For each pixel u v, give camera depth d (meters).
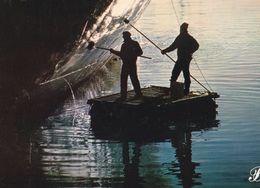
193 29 30.38
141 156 9.52
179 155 9.52
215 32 28.70
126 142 10.43
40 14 10.91
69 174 8.60
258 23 31.80
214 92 13.59
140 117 11.83
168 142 10.38
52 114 12.45
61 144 10.23
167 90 13.54
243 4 45.72
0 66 10.54
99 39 13.02
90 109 12.73
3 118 10.98
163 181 8.26
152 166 8.96
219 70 17.72
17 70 10.80
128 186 8.09
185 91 12.82
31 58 10.91
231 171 8.63
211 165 8.96
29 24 10.77
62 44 11.36
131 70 12.27
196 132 10.98
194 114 12.44
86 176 8.49
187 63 12.70
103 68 19.81
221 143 10.16
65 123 11.72
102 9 12.73
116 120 12.04
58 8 11.23
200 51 22.30
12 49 10.59
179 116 12.27
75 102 13.87
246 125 11.32
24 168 8.85
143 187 8.05
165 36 27.94
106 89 15.80
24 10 10.66
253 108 12.71
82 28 11.80
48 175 8.56
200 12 40.22
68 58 11.78
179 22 34.22
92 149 9.95
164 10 43.09
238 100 13.54
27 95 11.34
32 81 11.20
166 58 21.20
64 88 13.66
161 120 11.95
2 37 10.45
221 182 8.16
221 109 12.76
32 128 11.13
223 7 43.69
